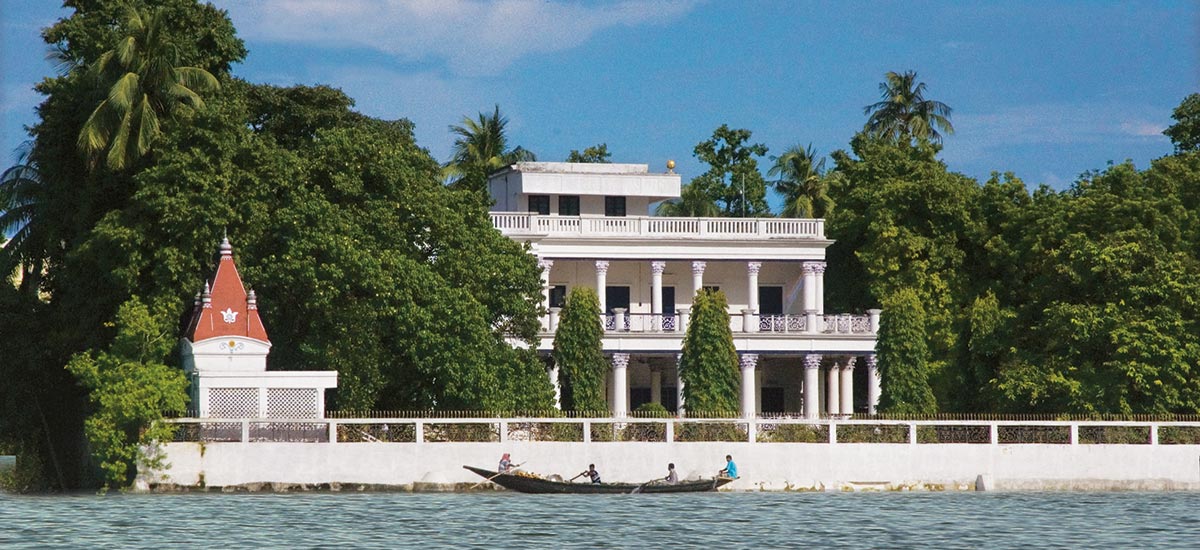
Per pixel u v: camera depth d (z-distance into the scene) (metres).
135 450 59.25
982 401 74.25
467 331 67.31
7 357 68.12
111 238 62.12
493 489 61.50
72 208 67.75
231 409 60.81
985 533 49.12
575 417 66.69
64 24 69.06
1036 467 65.38
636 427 63.88
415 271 66.94
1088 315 73.38
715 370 74.69
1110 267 75.94
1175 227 82.94
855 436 65.06
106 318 66.00
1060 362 73.25
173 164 62.69
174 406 59.28
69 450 71.25
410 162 73.12
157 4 70.38
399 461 61.06
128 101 63.62
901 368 76.06
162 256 62.59
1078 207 86.19
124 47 64.62
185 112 64.44
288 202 66.38
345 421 60.75
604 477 62.72
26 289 72.06
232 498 57.59
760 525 50.75
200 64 70.44
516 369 70.69
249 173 64.94
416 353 66.44
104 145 64.38
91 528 48.28
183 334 66.50
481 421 62.09
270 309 66.06
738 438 64.25
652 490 61.53
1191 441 67.06
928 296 90.56
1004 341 76.12
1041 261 87.19
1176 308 74.44
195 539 45.78
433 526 49.44
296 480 60.03
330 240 64.94
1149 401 70.38
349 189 67.75
